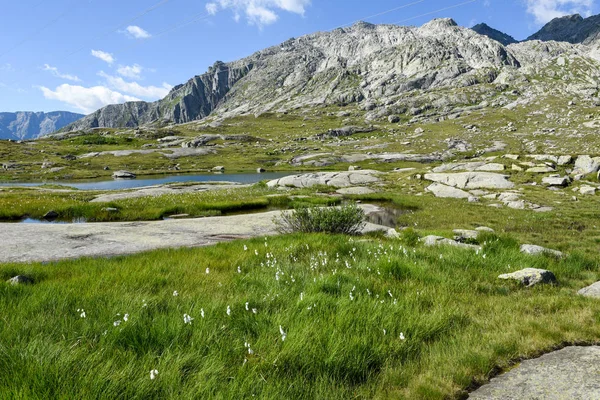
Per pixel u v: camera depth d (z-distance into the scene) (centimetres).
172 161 13038
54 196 3766
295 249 1138
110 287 714
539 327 584
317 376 411
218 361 419
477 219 2492
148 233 1792
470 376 440
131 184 7875
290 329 504
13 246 1434
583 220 2334
